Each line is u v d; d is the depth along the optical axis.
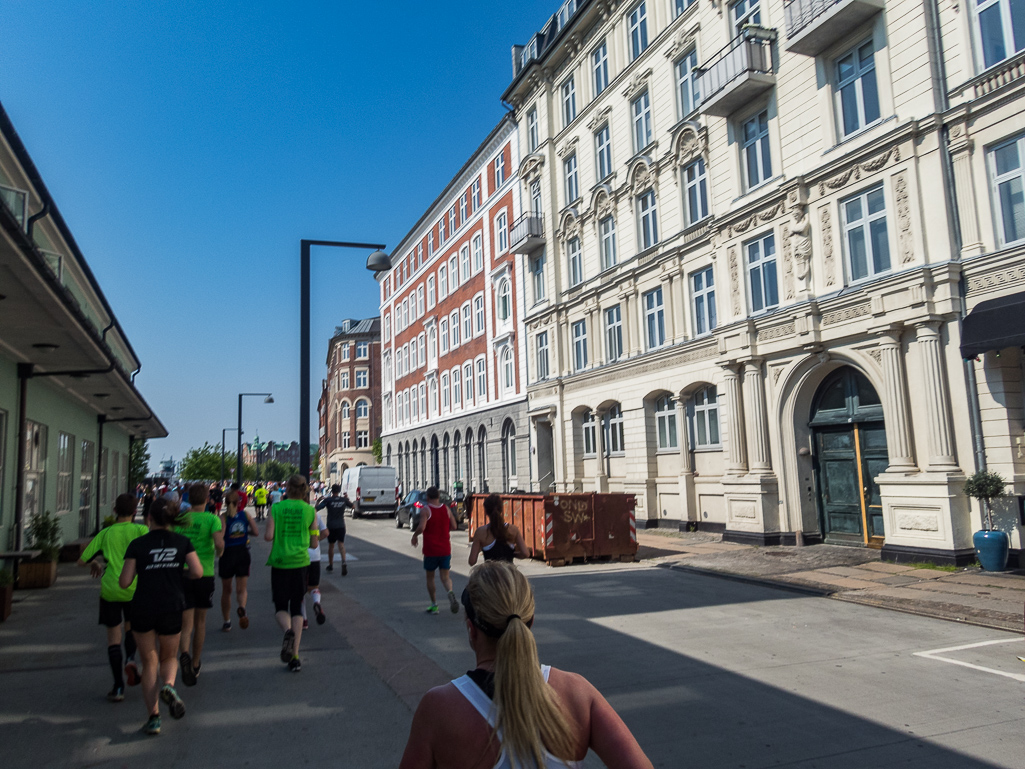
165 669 5.38
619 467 24.14
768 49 17.09
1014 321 11.21
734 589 11.39
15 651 7.89
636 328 22.92
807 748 4.79
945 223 12.86
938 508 12.50
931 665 6.75
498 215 34.03
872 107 14.62
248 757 4.76
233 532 8.76
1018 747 4.71
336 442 81.00
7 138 10.46
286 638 6.83
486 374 35.06
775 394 16.72
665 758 4.66
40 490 15.29
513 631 1.90
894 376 13.55
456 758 1.84
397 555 17.67
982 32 12.62
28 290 8.45
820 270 15.59
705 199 19.92
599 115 25.03
